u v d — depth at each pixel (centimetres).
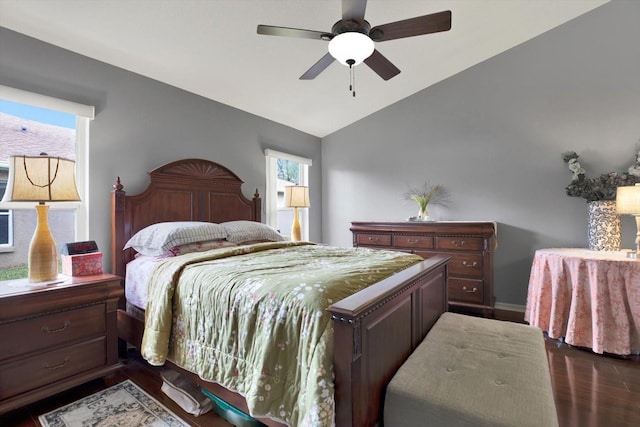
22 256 226
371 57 226
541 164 340
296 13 234
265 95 354
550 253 276
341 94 385
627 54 299
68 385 186
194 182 313
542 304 276
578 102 321
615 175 288
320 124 458
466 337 171
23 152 223
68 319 188
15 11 199
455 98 388
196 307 165
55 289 182
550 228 336
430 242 354
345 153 477
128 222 263
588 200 305
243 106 371
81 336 193
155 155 291
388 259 207
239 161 372
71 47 237
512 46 351
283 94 359
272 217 415
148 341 179
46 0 192
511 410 108
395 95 412
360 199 464
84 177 248
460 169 386
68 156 242
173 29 231
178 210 299
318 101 391
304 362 119
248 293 145
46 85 227
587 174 316
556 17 314
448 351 154
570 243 326
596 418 171
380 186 446
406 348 163
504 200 360
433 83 401
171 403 184
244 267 179
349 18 188
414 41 315
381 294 128
